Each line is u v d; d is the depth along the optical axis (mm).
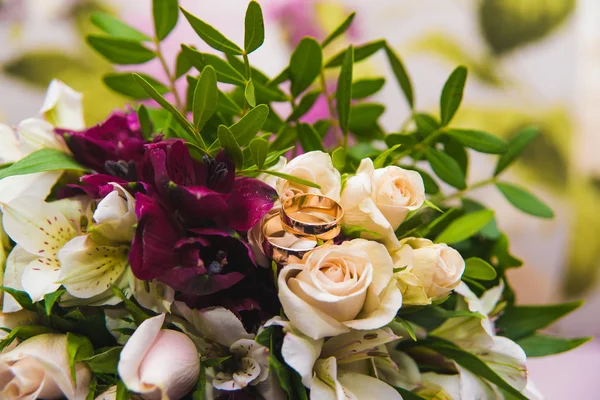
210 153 348
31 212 348
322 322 317
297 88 398
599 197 683
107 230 337
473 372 359
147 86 334
